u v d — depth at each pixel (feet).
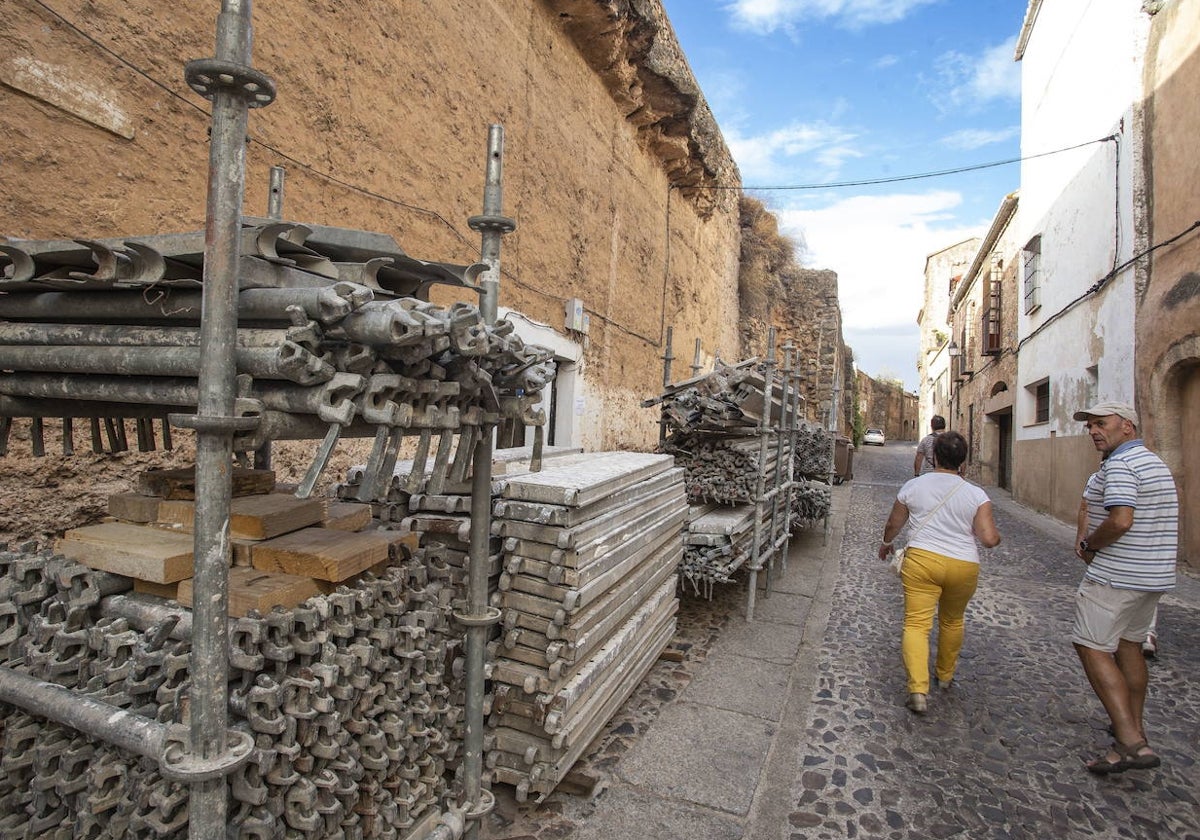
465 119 20.95
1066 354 39.93
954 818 9.84
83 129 10.90
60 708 5.40
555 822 9.36
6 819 5.86
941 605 14.25
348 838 6.06
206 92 4.50
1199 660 16.38
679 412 20.31
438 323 4.92
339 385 4.64
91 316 5.84
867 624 19.16
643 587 12.43
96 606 6.28
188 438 12.98
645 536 12.13
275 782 5.23
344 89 16.12
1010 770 11.21
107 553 6.27
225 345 4.51
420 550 8.18
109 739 5.13
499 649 9.36
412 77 18.47
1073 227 39.01
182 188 12.59
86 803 5.49
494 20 22.44
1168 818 9.96
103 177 11.22
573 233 28.89
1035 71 48.91
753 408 21.24
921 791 10.51
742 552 18.42
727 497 19.47
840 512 42.63
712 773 10.75
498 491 9.68
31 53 10.12
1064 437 39.93
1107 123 33.65
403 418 5.04
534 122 25.36
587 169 30.27
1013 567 27.27
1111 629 11.33
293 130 14.74
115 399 5.68
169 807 4.88
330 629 5.89
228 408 4.55
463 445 6.59
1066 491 39.32
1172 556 11.16
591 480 10.31
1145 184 29.17
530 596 9.23
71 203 10.77
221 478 4.59
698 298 49.24
